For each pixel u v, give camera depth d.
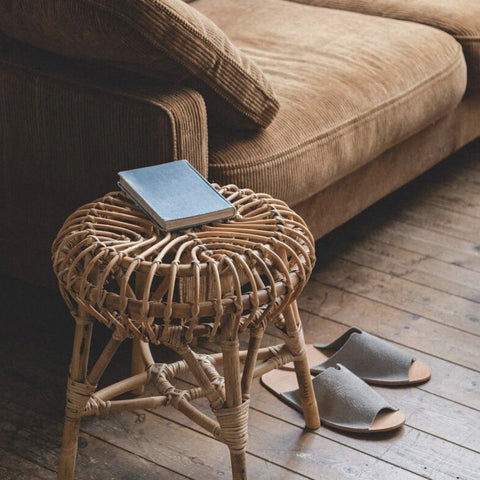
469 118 3.13
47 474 1.88
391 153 2.75
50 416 2.04
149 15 1.82
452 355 2.28
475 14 3.04
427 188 3.16
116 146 2.02
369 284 2.58
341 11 3.04
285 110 2.31
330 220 2.56
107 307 1.59
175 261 1.58
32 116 2.12
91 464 1.90
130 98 1.96
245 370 1.75
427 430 2.02
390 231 2.87
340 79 2.49
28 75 2.08
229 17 2.92
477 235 2.87
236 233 1.68
